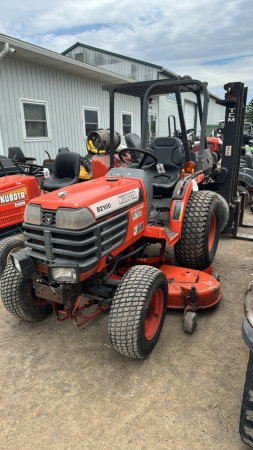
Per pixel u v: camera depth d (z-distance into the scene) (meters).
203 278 2.94
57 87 8.62
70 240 2.04
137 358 2.35
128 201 2.49
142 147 3.33
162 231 2.69
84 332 2.71
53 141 8.77
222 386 2.06
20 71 7.52
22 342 2.61
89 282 2.41
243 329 1.48
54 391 2.10
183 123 3.62
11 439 1.77
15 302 2.57
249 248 4.46
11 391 2.11
